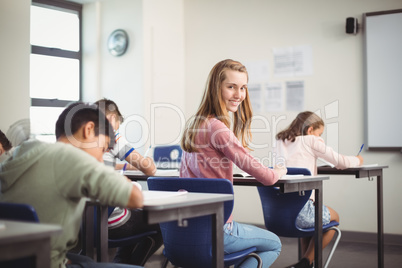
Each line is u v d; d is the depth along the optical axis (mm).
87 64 5480
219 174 2057
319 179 2332
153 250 2646
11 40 3949
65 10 5383
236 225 2039
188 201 1413
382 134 4516
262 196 2900
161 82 5383
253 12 5270
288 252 4074
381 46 4531
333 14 4797
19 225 1030
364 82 4613
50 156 1318
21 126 1781
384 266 3566
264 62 5184
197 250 1883
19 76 3992
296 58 4996
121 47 5273
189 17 5672
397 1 4465
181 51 5656
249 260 2068
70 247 1413
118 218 2416
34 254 956
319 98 4863
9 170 1333
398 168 4461
